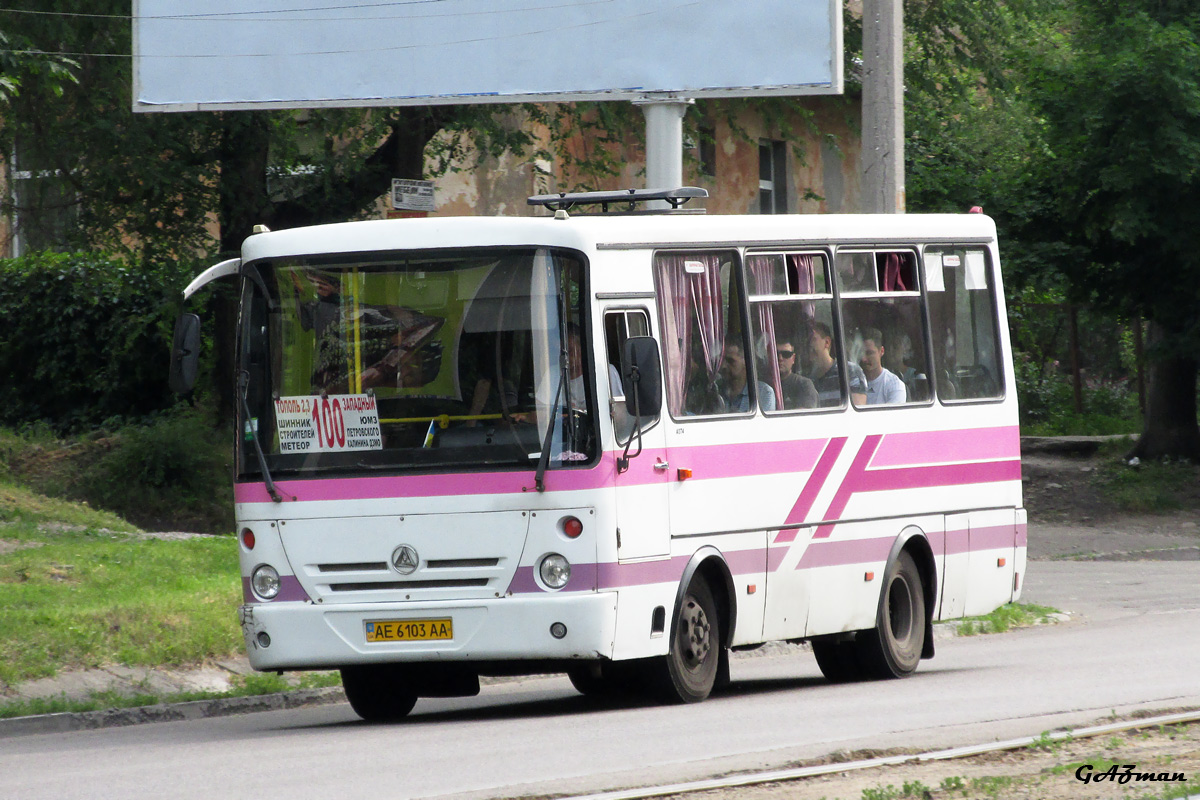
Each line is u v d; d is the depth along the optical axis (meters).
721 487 38.22
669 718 33.94
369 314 35.91
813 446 41.16
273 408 36.19
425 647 34.69
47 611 46.19
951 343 46.69
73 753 33.47
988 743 28.81
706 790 24.56
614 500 34.84
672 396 37.19
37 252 114.50
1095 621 61.22
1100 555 86.75
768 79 59.84
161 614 47.06
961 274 47.38
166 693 42.75
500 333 35.31
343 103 64.31
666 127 61.19
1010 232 104.19
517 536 34.59
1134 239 93.31
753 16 59.91
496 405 35.12
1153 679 38.25
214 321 96.75
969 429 46.56
